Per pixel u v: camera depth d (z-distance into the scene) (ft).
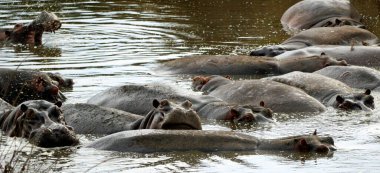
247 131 108.47
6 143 99.91
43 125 100.37
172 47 172.96
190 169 89.04
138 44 175.94
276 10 226.79
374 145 99.96
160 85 124.98
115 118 109.50
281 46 168.55
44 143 98.32
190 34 188.75
